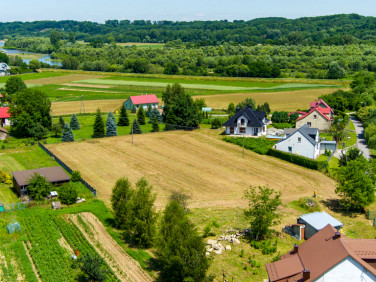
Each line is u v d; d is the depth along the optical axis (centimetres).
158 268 4603
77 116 12769
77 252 4797
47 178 6894
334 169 7138
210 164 8231
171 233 4506
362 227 5712
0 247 4953
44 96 10869
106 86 18400
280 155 8625
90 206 6181
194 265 4016
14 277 4300
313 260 3962
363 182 6084
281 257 4431
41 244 5000
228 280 4419
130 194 5419
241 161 8444
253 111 10575
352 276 3681
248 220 5878
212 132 10612
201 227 5647
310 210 6166
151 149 9131
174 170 7850
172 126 11038
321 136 10562
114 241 5203
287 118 12119
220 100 15412
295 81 19612
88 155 8681
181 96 11556
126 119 11712
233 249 5106
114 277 4350
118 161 8312
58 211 5984
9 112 10500
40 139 10300
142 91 17225
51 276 4319
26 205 6256
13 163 8262
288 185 7238
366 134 10356
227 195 6775
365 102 13325
